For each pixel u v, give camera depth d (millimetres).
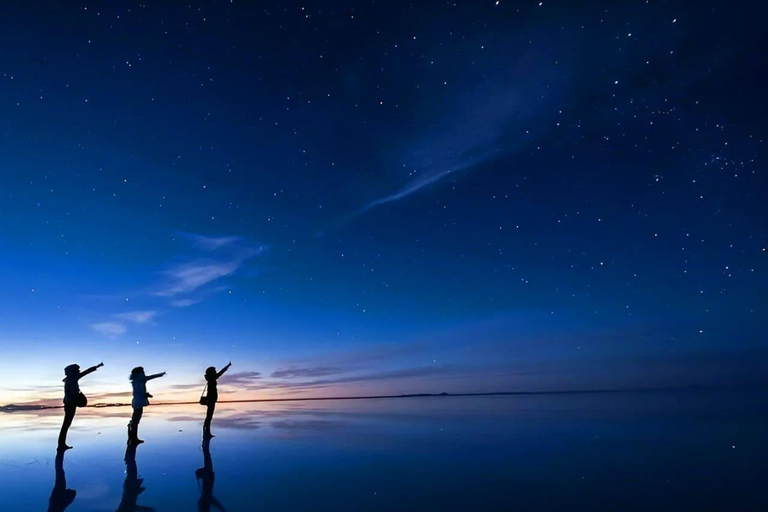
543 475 4461
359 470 4812
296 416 12055
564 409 12141
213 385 7941
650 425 7879
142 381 7020
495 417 10234
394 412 12742
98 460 5531
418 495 3842
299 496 3850
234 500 3758
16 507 3631
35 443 7102
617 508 3410
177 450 6219
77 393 6539
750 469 4469
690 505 3432
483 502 3625
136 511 3482
